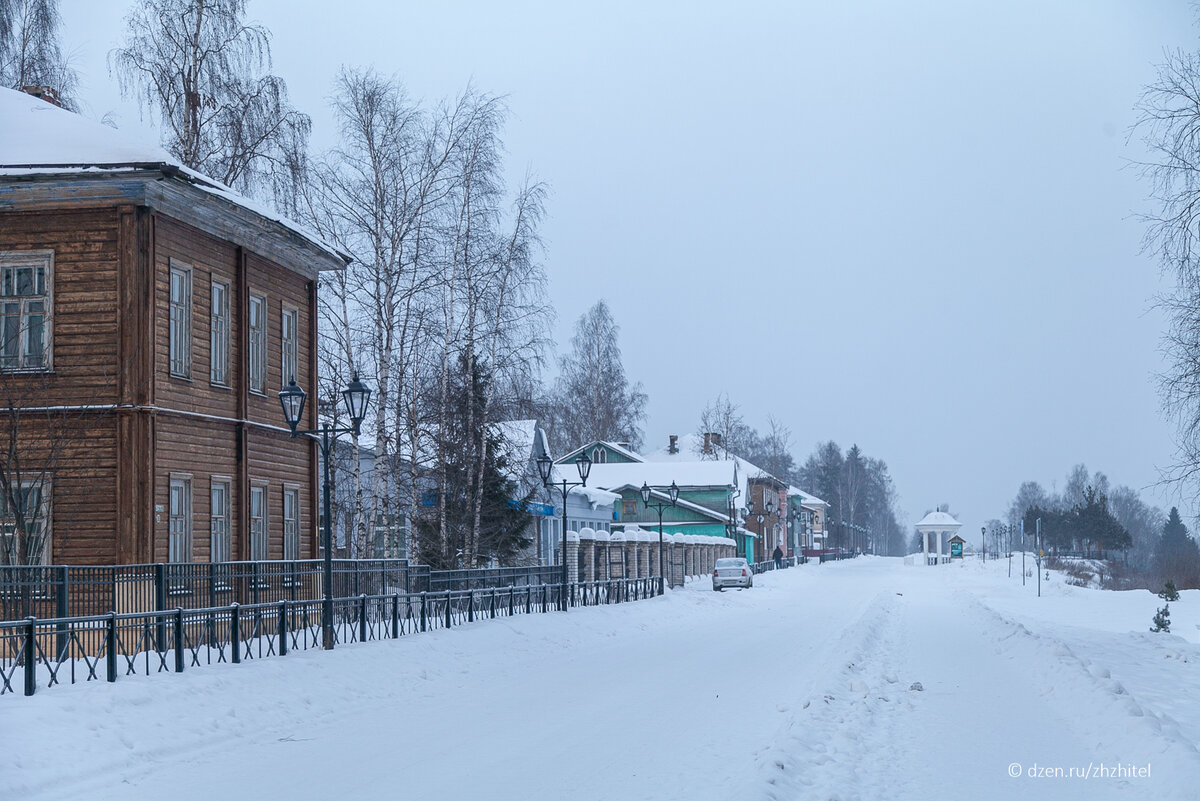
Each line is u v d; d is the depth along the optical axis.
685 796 9.27
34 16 31.95
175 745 11.98
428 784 9.97
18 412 20.12
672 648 24.97
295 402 19.12
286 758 11.43
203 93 30.44
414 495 33.00
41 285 20.53
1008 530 89.25
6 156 20.30
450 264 33.22
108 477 20.08
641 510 78.75
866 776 9.77
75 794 9.76
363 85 32.09
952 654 21.81
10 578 17.66
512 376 34.41
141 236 20.25
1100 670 15.84
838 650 21.83
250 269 24.78
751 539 92.12
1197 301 22.02
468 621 25.58
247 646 16.88
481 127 32.94
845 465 182.38
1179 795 8.41
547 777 10.22
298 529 27.17
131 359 20.06
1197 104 21.23
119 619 13.83
